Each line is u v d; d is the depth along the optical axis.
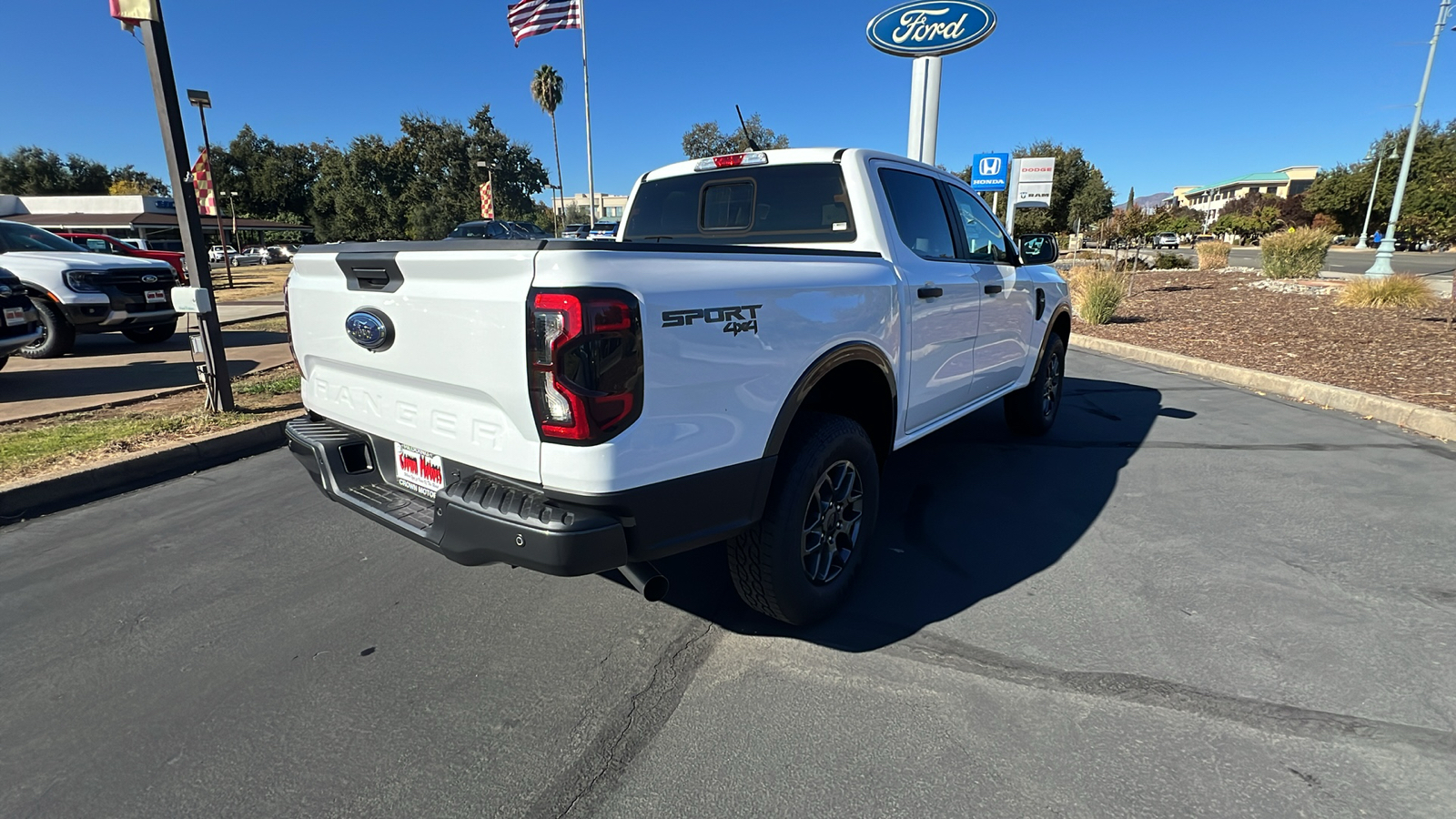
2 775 2.06
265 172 65.69
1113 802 1.92
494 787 2.01
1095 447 5.16
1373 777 2.00
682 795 1.97
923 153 12.48
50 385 7.06
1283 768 2.04
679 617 2.91
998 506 4.05
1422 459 4.79
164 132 5.30
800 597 2.67
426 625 2.85
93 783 2.04
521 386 2.01
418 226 57.16
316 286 2.76
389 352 2.44
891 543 3.57
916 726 2.23
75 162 69.81
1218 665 2.52
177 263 15.48
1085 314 11.93
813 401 3.08
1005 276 4.38
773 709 2.33
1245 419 5.91
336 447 2.80
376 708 2.36
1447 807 1.89
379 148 60.56
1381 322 10.24
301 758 2.13
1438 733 2.17
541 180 69.69
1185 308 13.25
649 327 2.03
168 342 10.22
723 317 2.25
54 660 2.62
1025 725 2.23
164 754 2.15
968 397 4.17
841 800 1.94
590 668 2.57
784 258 2.56
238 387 6.91
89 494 4.29
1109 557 3.39
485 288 2.09
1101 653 2.61
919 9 11.80
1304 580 3.13
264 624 2.86
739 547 2.58
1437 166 44.28
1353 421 5.78
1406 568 3.23
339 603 3.02
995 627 2.79
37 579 3.24
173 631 2.81
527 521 2.05
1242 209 86.44
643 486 2.08
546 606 3.00
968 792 1.96
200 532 3.74
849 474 2.90
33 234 9.35
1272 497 4.12
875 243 3.28
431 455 2.46
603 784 2.02
